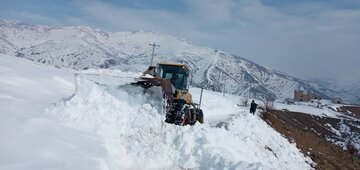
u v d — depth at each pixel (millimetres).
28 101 11727
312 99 126062
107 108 11445
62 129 9625
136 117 11758
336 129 70875
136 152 10477
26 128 8914
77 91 11578
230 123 18188
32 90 14430
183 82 16062
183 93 15992
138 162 10180
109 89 12266
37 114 10172
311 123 69188
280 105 81438
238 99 59562
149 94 13047
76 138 9273
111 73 13328
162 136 11500
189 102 15930
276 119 30844
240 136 16297
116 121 11250
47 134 8953
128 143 10727
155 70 16203
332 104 112375
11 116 9445
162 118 12398
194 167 10844
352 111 105312
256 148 15742
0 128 8500
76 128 10000
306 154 21609
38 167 7180
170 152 11070
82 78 11812
